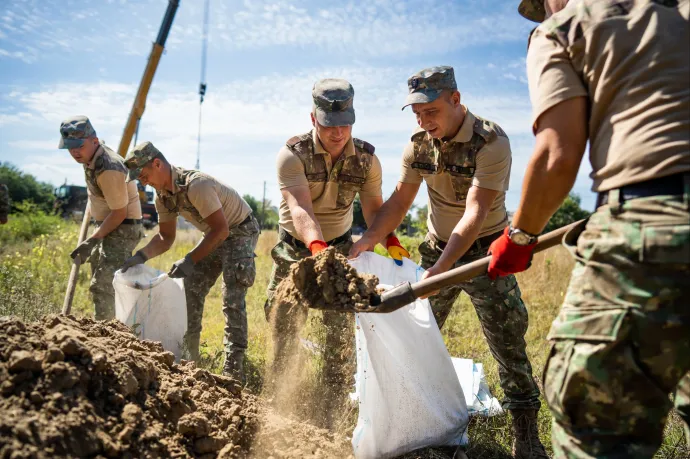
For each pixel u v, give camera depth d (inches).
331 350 144.7
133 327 166.9
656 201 66.9
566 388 71.5
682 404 83.3
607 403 69.2
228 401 117.0
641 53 70.5
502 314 132.1
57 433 83.2
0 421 81.0
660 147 67.2
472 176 133.7
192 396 112.4
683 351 67.4
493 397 152.5
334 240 163.0
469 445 132.3
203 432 103.0
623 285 67.9
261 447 110.8
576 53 75.0
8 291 242.2
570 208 1258.6
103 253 204.2
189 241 632.4
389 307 96.6
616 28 72.3
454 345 214.1
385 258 138.0
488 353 202.4
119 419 95.0
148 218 1037.8
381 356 119.3
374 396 118.6
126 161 165.6
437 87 126.4
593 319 69.4
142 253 179.2
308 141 148.6
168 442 98.6
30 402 86.4
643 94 69.9
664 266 65.6
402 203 148.4
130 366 102.7
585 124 75.6
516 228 82.7
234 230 178.1
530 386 132.2
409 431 120.7
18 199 1721.2
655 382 69.2
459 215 143.9
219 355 183.0
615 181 69.9
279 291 108.9
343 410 133.6
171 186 170.2
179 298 172.7
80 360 96.5
